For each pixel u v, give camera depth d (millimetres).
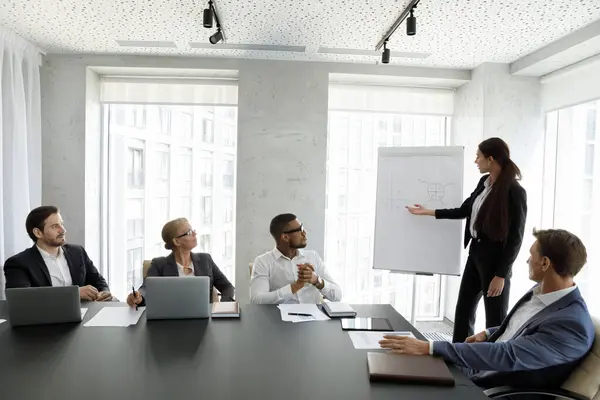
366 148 4176
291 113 3680
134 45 3348
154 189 4066
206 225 4098
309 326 1897
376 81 3943
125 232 4055
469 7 2510
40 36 3164
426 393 1290
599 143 3195
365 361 1520
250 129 3668
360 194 4191
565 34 2928
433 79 3830
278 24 2883
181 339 1713
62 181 3584
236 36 3127
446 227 3188
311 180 3707
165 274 2535
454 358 1493
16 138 3154
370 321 1954
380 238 3369
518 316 1813
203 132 4023
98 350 1585
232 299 2664
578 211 3396
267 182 3697
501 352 1465
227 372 1412
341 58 3586
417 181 3270
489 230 2570
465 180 3887
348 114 4062
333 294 2463
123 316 1999
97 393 1254
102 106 3883
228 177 4035
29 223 2449
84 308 2125
